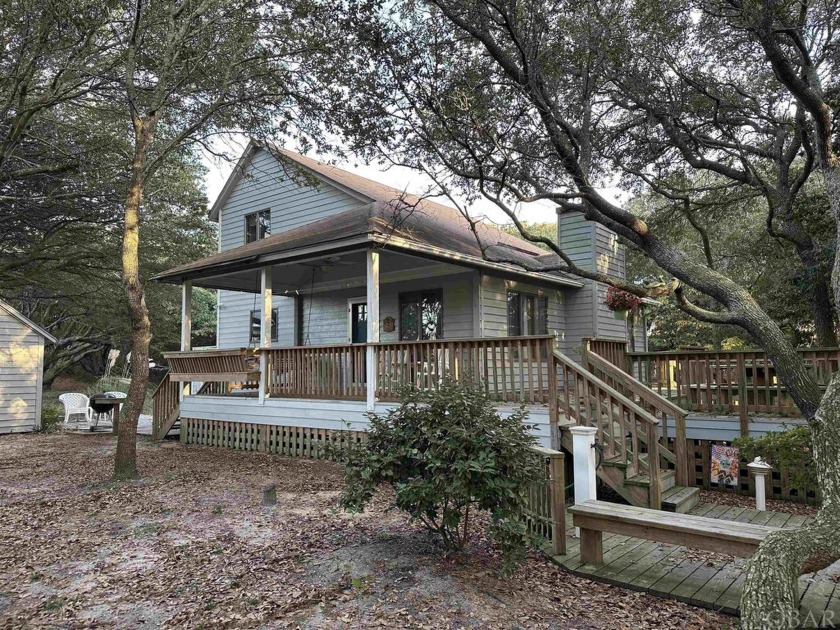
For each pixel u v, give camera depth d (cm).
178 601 399
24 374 1463
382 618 362
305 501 671
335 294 1436
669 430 876
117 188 1566
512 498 416
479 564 453
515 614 370
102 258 1791
